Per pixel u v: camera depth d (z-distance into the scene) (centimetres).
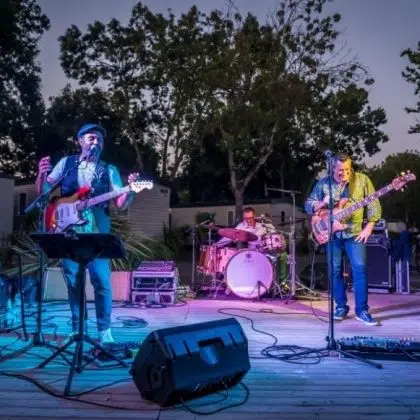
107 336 344
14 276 458
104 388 263
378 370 304
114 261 621
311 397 254
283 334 411
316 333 416
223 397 253
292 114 1911
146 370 240
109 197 337
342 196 457
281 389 267
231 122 1916
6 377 281
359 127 2355
